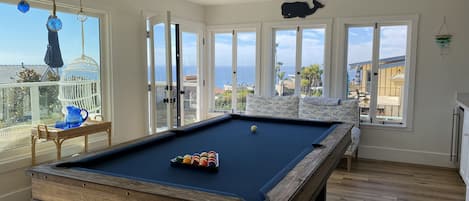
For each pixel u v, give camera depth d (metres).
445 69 4.48
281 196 1.42
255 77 5.72
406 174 4.27
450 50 4.44
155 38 4.40
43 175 1.70
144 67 4.58
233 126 3.28
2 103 3.21
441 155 4.61
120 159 2.08
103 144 4.07
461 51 4.39
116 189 1.50
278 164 2.00
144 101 4.63
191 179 1.72
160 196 1.41
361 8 4.87
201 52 5.88
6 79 3.23
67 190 1.64
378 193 3.62
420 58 4.60
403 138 4.80
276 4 5.40
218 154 2.22
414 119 4.71
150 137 2.51
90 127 3.51
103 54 4.12
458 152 4.39
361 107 5.13
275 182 1.59
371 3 4.81
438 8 4.45
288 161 2.07
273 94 5.71
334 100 4.89
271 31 5.52
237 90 5.99
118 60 4.20
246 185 1.64
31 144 3.38
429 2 4.48
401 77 4.87
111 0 4.04
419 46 4.59
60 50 3.68
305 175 1.69
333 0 5.02
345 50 5.10
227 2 5.54
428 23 4.52
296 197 1.48
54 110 3.68
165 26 4.10
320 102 4.95
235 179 1.73
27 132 3.43
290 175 1.69
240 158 2.13
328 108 4.88
